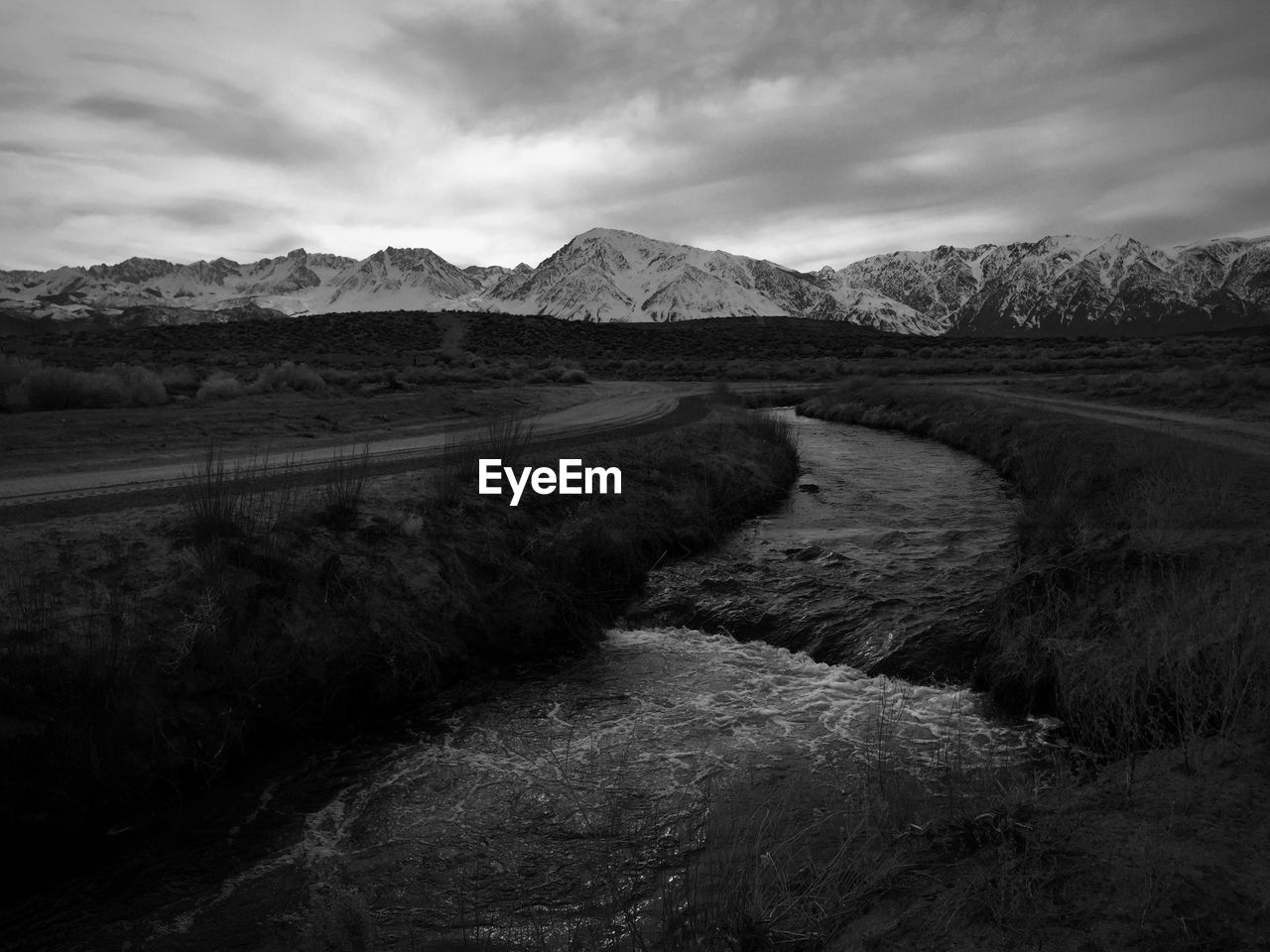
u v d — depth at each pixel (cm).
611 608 1051
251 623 722
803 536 1305
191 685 652
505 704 775
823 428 2847
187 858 537
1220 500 936
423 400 2580
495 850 532
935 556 1146
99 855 541
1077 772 585
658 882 481
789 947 358
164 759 607
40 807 546
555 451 1473
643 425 2102
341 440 1666
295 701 711
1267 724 493
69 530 793
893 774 586
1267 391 2467
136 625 659
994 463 1920
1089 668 677
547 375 4728
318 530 873
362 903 443
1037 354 6506
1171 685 593
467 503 1061
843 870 413
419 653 803
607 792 602
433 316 10506
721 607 1036
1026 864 382
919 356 7288
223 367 4606
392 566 869
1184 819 406
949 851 418
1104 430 1722
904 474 1827
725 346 9681
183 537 787
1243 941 309
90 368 4016
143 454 1385
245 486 924
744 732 701
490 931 446
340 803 602
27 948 454
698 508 1350
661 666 873
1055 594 813
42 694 580
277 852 541
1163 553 791
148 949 450
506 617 919
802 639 938
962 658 838
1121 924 326
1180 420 1984
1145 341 8056
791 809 541
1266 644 556
